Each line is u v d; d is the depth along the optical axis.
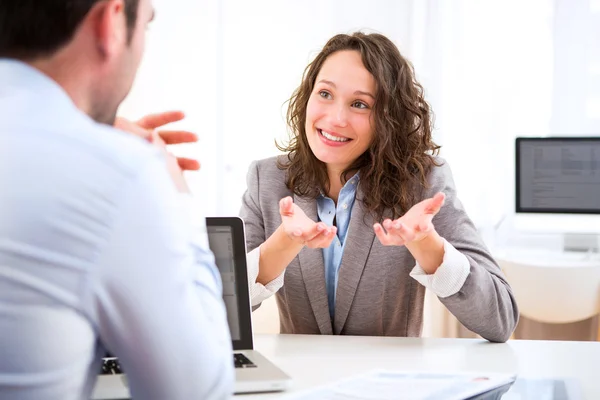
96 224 0.59
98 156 0.60
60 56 0.64
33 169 0.59
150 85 3.82
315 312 1.59
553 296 2.81
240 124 3.83
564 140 3.32
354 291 1.57
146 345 0.61
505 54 3.60
